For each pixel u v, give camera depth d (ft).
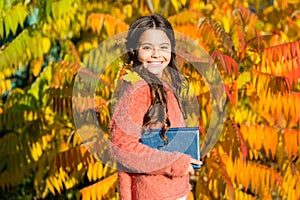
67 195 17.42
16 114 16.03
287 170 14.48
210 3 15.23
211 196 14.84
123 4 15.96
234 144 13.93
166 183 8.94
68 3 15.35
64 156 14.48
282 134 14.16
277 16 15.62
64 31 15.88
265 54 13.51
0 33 15.34
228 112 14.25
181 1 15.01
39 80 16.06
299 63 13.43
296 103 13.46
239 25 14.48
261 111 14.51
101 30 16.17
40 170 15.67
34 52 15.57
